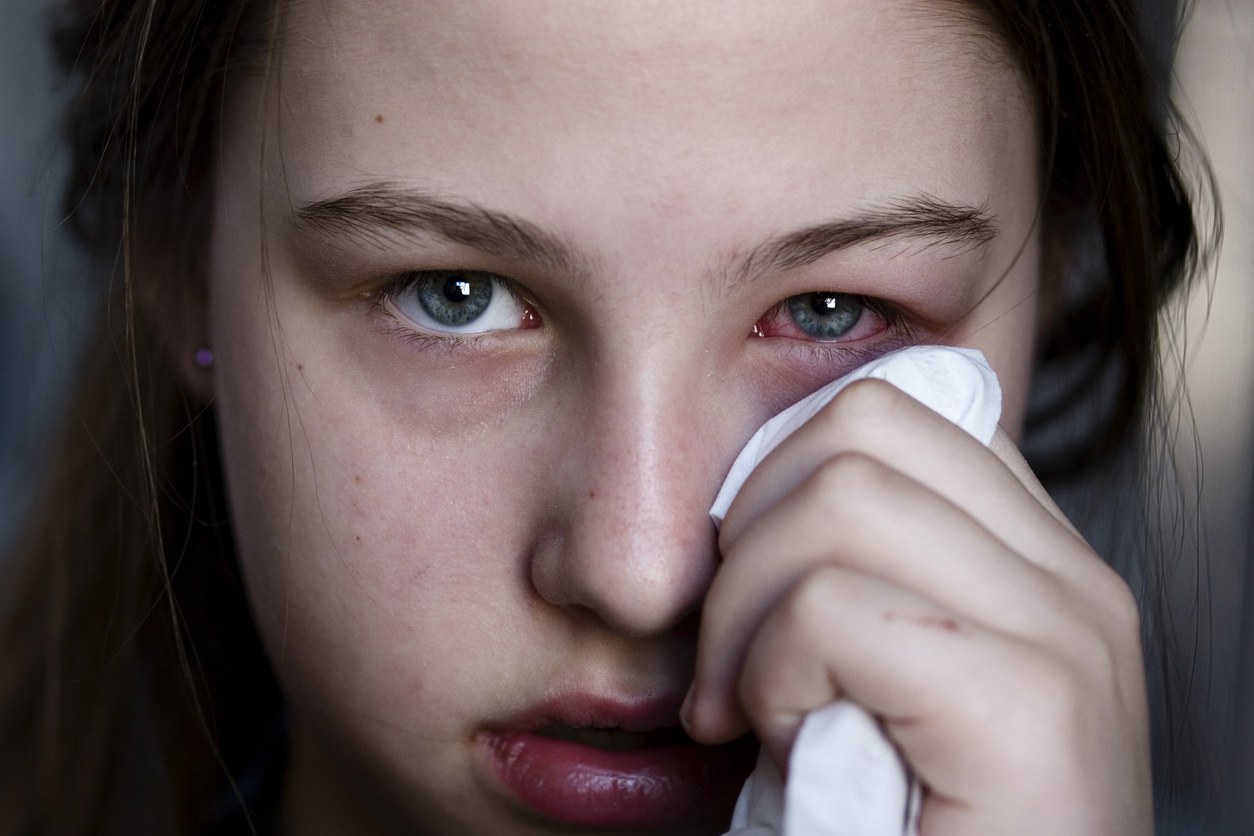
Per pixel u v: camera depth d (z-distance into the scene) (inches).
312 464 16.7
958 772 14.7
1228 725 22.7
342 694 17.0
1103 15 17.9
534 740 16.8
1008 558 15.1
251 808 20.7
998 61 16.4
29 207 27.5
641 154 15.5
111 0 19.0
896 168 15.9
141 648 20.5
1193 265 20.5
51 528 20.7
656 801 16.8
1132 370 19.8
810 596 14.7
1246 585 22.9
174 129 18.0
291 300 16.7
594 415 15.9
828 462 15.1
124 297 19.4
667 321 15.8
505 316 16.5
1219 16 22.6
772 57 15.4
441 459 16.4
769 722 14.9
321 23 15.9
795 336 16.7
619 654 16.3
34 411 22.6
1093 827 14.9
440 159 15.8
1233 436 23.4
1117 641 15.4
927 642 14.6
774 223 15.6
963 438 15.5
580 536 15.8
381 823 17.6
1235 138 22.9
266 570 17.3
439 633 16.5
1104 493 20.6
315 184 16.2
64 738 20.7
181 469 19.6
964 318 16.9
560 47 15.4
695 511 15.8
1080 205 18.8
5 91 29.2
